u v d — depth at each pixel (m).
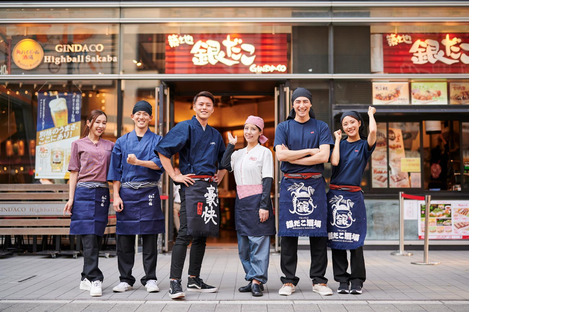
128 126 7.20
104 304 3.63
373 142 4.16
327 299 3.86
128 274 4.20
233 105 11.46
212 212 4.01
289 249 4.12
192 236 3.96
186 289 4.25
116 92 7.23
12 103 7.21
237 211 4.20
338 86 7.31
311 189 4.11
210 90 7.80
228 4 7.24
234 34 7.32
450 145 7.45
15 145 7.16
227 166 4.22
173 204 7.64
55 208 6.47
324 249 4.18
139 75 7.20
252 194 4.12
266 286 4.46
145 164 4.07
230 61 7.28
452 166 7.44
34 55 7.26
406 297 3.95
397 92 7.34
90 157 4.17
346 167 4.22
